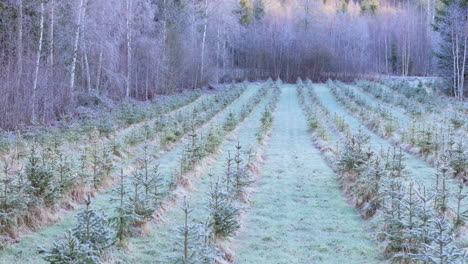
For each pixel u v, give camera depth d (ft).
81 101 70.64
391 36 191.31
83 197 25.55
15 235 19.21
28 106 52.16
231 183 27.40
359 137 35.32
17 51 55.21
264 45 171.01
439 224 15.21
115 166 31.19
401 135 51.06
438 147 37.70
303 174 35.01
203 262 14.87
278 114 82.74
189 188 29.04
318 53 170.60
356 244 19.61
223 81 155.02
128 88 88.28
